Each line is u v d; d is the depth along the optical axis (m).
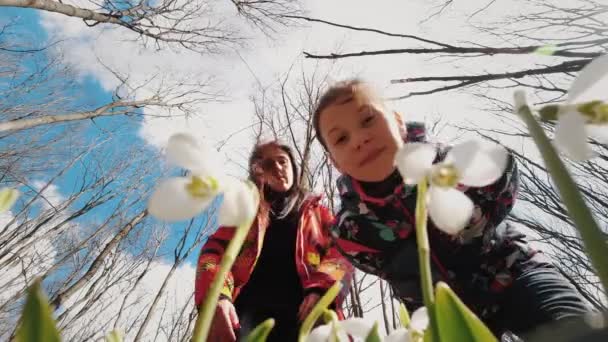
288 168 2.28
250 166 2.31
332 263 1.98
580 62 1.72
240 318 2.00
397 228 1.68
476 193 1.54
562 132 0.53
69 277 8.49
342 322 0.70
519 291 1.48
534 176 3.96
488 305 1.56
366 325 0.69
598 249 0.38
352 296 3.37
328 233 2.12
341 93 1.58
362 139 1.50
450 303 0.51
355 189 1.73
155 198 0.58
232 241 0.53
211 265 1.89
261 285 2.05
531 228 4.52
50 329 0.40
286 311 1.98
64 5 5.56
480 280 1.58
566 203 0.42
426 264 0.51
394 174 1.62
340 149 1.58
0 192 0.61
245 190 0.58
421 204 0.55
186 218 0.57
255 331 0.54
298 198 2.27
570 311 1.26
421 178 0.59
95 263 6.86
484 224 1.56
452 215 0.57
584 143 0.52
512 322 1.49
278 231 2.18
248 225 0.55
